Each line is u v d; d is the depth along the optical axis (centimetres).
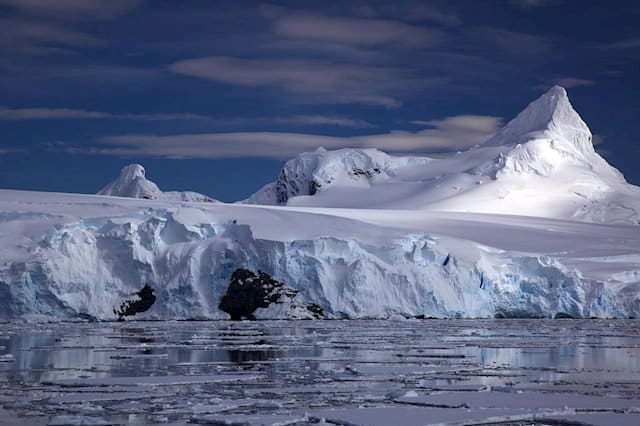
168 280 15500
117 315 14988
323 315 15300
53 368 7731
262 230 15925
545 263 16838
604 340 11212
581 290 16700
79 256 14950
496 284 16550
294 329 13038
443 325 14188
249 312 15350
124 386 6550
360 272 15488
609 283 17125
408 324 14388
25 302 14112
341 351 9544
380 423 5006
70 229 15200
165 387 6612
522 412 5391
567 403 5784
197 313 15312
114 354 9025
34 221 15238
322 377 7250
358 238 16025
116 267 15325
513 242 19250
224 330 12788
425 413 5353
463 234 19375
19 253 14388
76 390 6350
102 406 5688
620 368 8025
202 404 5712
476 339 11106
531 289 16738
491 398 5994
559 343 10562
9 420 5156
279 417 5209
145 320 15125
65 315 14500
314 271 15425
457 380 7138
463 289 16062
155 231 15812
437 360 8650
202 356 8931
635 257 19200
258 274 15488
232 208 17175
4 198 16762
